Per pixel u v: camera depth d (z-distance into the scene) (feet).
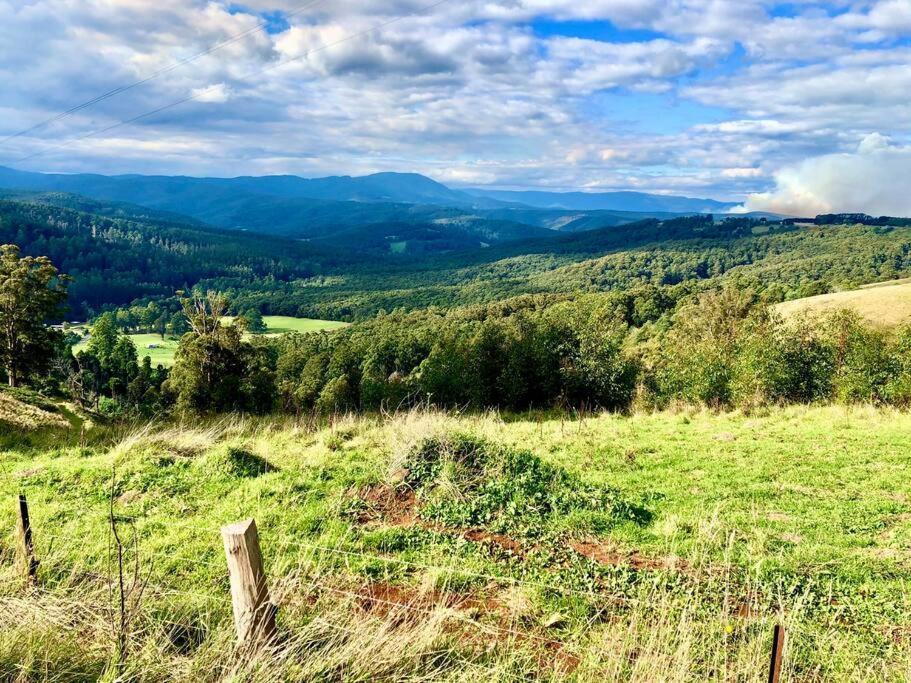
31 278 103.65
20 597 11.90
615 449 33.65
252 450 31.94
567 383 74.33
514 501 22.35
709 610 14.55
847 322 62.95
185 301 101.35
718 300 132.77
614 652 11.85
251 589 10.10
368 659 10.59
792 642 13.04
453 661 11.62
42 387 124.77
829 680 11.93
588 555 18.66
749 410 53.93
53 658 10.07
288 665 9.96
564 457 32.07
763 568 17.21
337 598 14.53
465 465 25.88
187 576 16.14
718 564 17.72
